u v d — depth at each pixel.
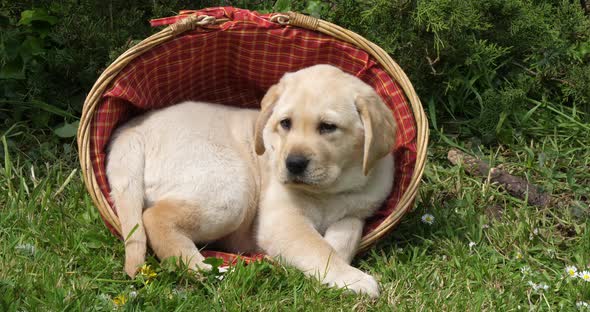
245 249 1.97
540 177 2.15
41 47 2.19
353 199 1.95
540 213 2.06
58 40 2.19
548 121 2.25
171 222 1.88
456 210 2.05
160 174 1.93
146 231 1.88
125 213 1.88
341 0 2.26
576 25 2.29
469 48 2.21
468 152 2.20
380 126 1.91
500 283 1.87
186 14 2.02
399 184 2.01
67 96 2.21
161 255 1.87
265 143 1.96
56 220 1.97
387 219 1.94
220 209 1.91
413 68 2.21
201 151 1.93
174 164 1.93
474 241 1.97
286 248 1.89
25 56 2.17
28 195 2.02
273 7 2.28
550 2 2.36
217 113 2.01
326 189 1.92
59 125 2.17
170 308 1.77
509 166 2.17
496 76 2.29
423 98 2.25
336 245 1.91
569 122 2.24
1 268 1.82
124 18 2.20
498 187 2.12
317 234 1.91
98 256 1.88
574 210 2.05
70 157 2.13
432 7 2.16
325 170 1.89
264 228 1.93
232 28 2.04
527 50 2.30
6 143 2.09
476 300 1.82
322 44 2.05
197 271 1.83
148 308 1.76
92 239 1.91
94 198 1.91
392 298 1.82
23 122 2.18
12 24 2.23
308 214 1.94
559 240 1.98
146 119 1.99
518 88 2.25
